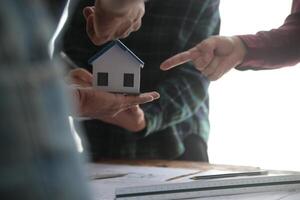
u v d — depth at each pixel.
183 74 1.21
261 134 1.75
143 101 0.90
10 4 0.24
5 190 0.23
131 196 0.70
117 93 0.90
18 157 0.23
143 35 1.22
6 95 0.23
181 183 0.73
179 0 1.22
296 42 0.98
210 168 0.95
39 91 0.24
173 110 1.15
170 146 1.23
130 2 0.88
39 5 0.25
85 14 0.98
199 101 1.21
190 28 1.24
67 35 1.21
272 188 0.77
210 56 0.90
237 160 1.76
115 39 0.96
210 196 0.73
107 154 1.22
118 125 1.09
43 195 0.23
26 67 0.23
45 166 0.23
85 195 0.24
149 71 1.22
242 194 0.75
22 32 0.24
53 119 0.24
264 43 0.95
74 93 0.79
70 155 0.24
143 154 1.22
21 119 0.23
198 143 1.28
